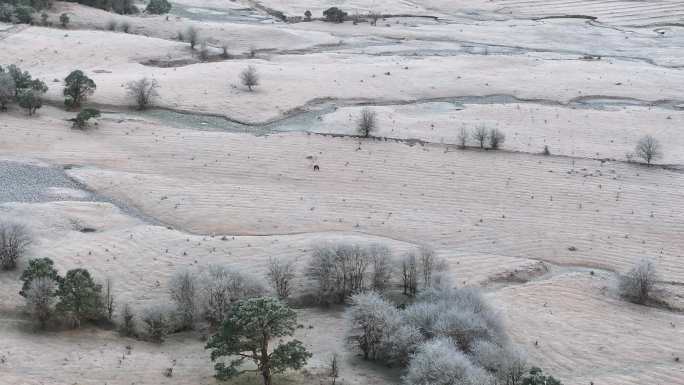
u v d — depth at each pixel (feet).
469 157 385.29
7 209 294.05
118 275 257.55
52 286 224.12
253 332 189.37
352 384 197.98
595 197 346.33
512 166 375.86
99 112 408.46
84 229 292.40
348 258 258.16
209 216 314.35
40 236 277.64
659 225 322.96
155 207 320.29
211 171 358.64
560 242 307.78
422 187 352.08
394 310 221.87
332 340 225.76
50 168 348.38
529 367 214.07
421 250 273.13
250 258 275.39
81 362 200.54
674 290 273.54
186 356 211.20
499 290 266.16
